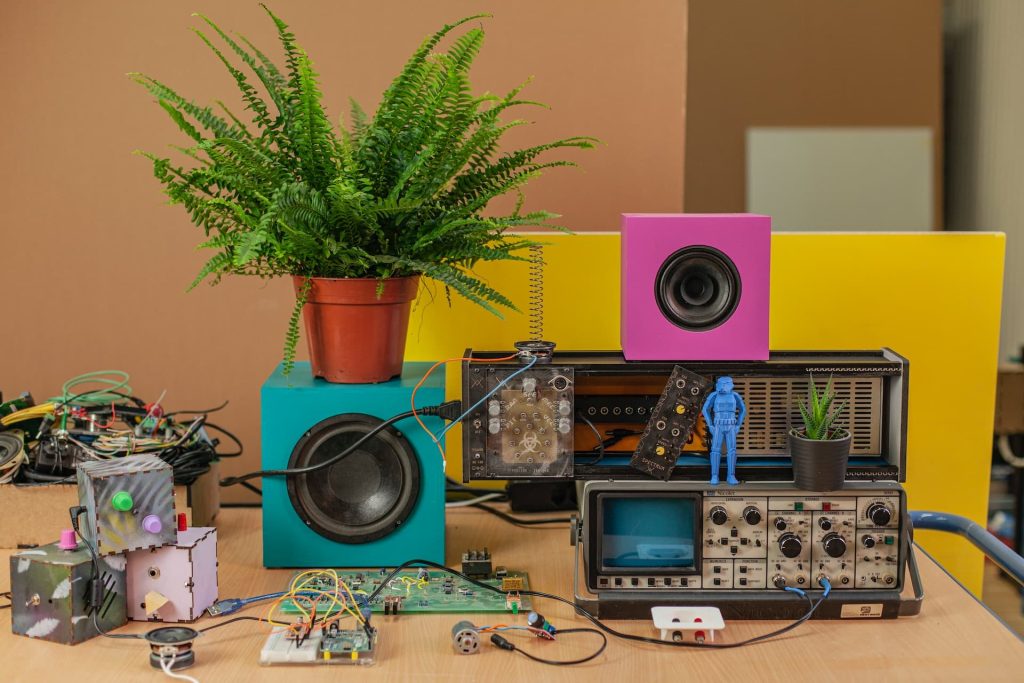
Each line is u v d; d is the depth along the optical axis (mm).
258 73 1442
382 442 1479
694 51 3908
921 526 1520
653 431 1362
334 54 1911
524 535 1631
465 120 1452
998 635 1289
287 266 1465
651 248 1385
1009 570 1389
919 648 1252
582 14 1931
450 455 1769
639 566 1337
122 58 1885
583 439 1437
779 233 1728
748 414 1389
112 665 1195
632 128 1959
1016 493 2822
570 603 1342
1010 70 3832
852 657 1227
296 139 1420
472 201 1461
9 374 1965
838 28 3875
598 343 1739
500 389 1394
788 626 1293
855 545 1332
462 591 1404
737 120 3928
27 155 1906
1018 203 3828
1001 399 2656
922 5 3855
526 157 1495
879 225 3930
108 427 1605
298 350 1952
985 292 1733
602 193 1972
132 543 1280
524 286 1721
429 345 1736
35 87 1891
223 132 1435
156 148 1902
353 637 1234
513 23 1927
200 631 1286
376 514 1485
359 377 1489
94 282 1938
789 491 1325
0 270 1936
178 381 1969
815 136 3906
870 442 1398
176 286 1940
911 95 3885
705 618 1276
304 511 1479
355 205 1345
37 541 1508
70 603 1238
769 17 3885
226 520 1710
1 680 1152
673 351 1397
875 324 1744
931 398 1760
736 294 1388
